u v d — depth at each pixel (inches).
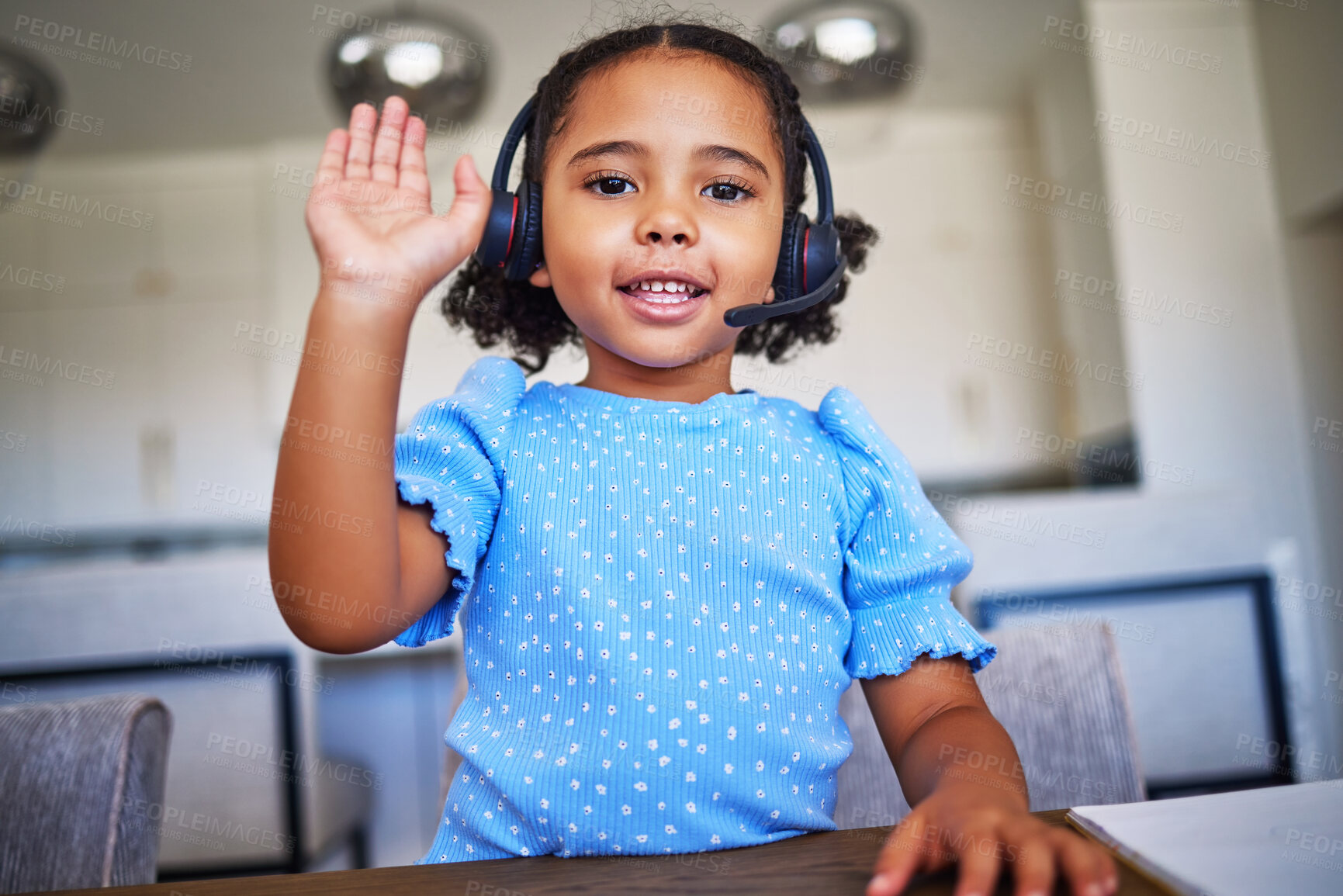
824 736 24.4
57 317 162.4
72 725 29.1
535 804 22.1
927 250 162.6
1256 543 82.7
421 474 24.4
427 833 104.5
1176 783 80.0
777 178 27.8
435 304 40.2
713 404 26.6
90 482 161.0
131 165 163.8
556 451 26.1
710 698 23.0
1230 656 81.6
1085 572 82.7
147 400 162.1
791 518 25.5
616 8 43.8
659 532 24.7
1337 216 123.6
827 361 161.9
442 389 156.0
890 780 34.3
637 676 23.1
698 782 22.4
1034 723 34.5
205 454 162.1
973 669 25.8
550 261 26.4
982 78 150.8
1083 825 17.7
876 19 91.8
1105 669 35.2
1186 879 14.4
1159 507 83.4
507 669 24.3
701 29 28.0
